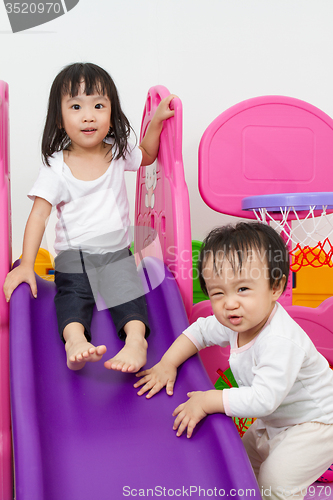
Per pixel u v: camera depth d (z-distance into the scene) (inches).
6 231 37.9
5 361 36.3
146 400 32.9
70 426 30.4
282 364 28.9
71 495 26.5
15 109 68.1
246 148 53.6
